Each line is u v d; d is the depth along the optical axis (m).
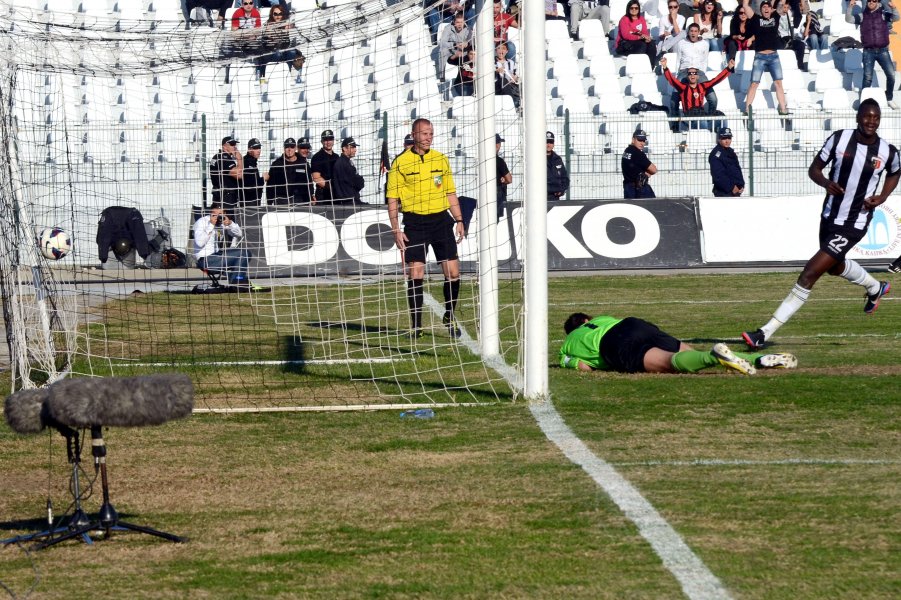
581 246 53.09
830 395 20.28
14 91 26.14
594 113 64.19
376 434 18.22
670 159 61.50
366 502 13.86
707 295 41.53
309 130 58.72
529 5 20.03
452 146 56.81
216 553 11.90
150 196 56.38
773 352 26.39
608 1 77.56
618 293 42.50
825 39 75.38
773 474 14.66
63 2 69.50
